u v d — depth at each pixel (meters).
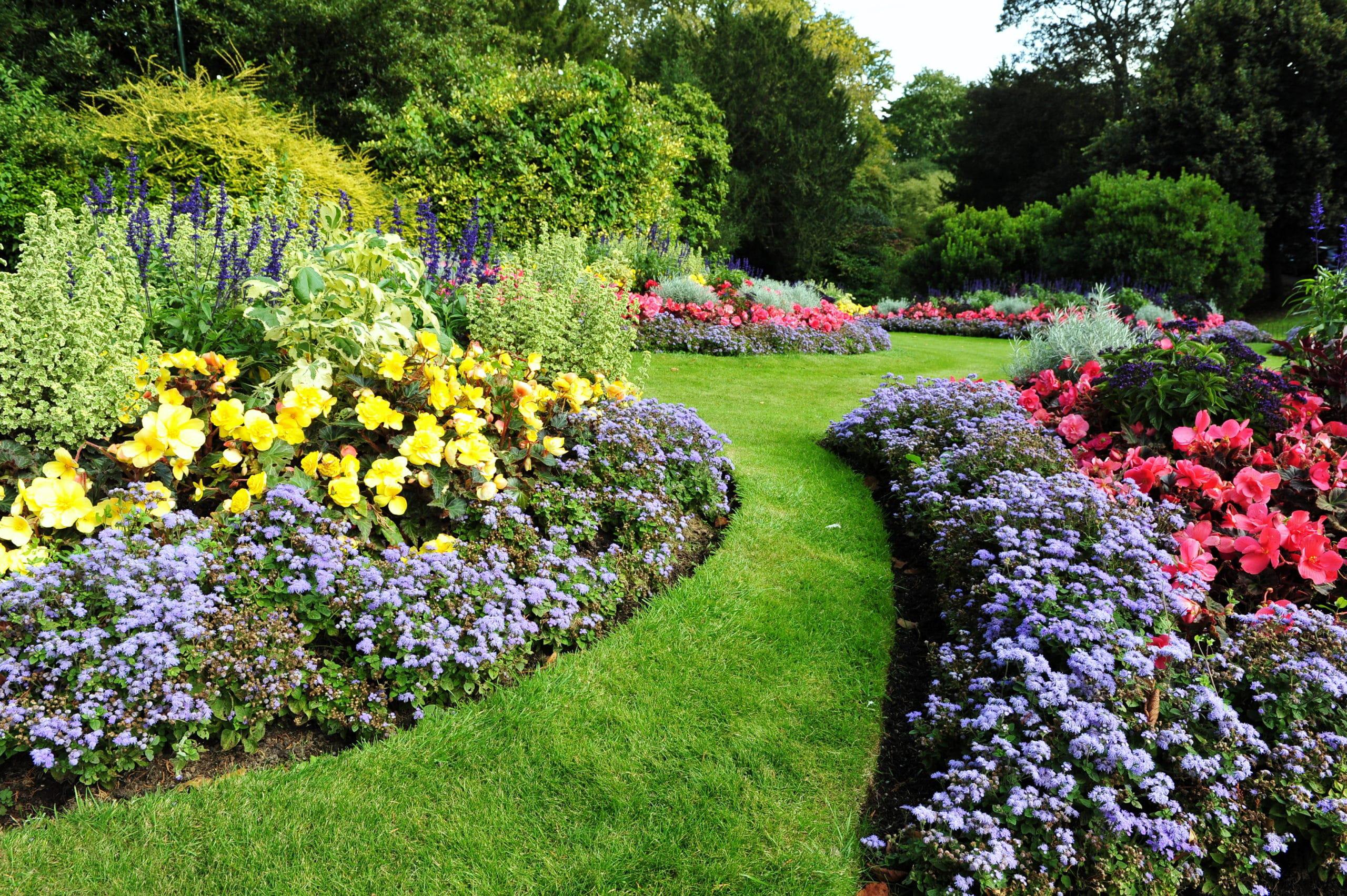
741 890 1.91
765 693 2.61
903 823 2.14
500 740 2.28
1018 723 2.23
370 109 13.37
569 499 3.36
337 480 2.74
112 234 3.16
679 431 4.01
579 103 10.48
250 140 7.84
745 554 3.55
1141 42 31.28
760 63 20.69
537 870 1.91
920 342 13.19
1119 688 2.24
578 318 4.98
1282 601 2.71
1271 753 2.17
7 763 2.03
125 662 2.03
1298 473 3.48
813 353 9.59
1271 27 21.80
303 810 1.99
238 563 2.40
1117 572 2.70
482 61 12.36
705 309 9.47
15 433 2.70
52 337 2.57
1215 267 18.09
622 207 11.12
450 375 3.36
